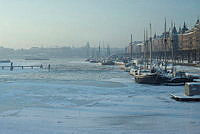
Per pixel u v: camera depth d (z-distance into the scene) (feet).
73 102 108.58
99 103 105.81
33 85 174.19
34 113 87.20
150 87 164.04
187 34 505.66
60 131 65.41
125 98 118.32
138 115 83.05
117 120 76.74
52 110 92.07
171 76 187.93
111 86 169.27
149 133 63.10
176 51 462.60
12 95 128.67
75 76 262.47
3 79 226.79
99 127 68.95
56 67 454.40
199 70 280.72
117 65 531.91
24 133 64.03
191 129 65.98
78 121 75.72
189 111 87.51
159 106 97.35
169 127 68.13
